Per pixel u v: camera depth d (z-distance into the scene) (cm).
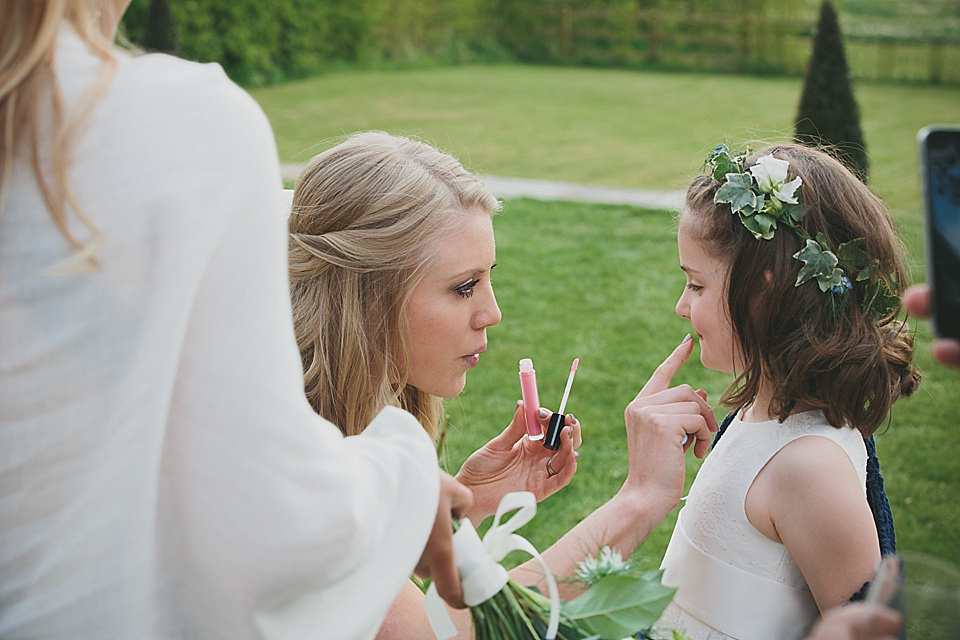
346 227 154
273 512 87
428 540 103
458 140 1020
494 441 172
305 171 162
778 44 1684
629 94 1375
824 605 140
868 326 147
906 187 786
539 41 1773
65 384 84
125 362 85
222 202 86
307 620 93
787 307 145
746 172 151
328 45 1524
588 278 586
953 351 88
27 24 85
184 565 91
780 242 146
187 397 87
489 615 110
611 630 110
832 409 143
